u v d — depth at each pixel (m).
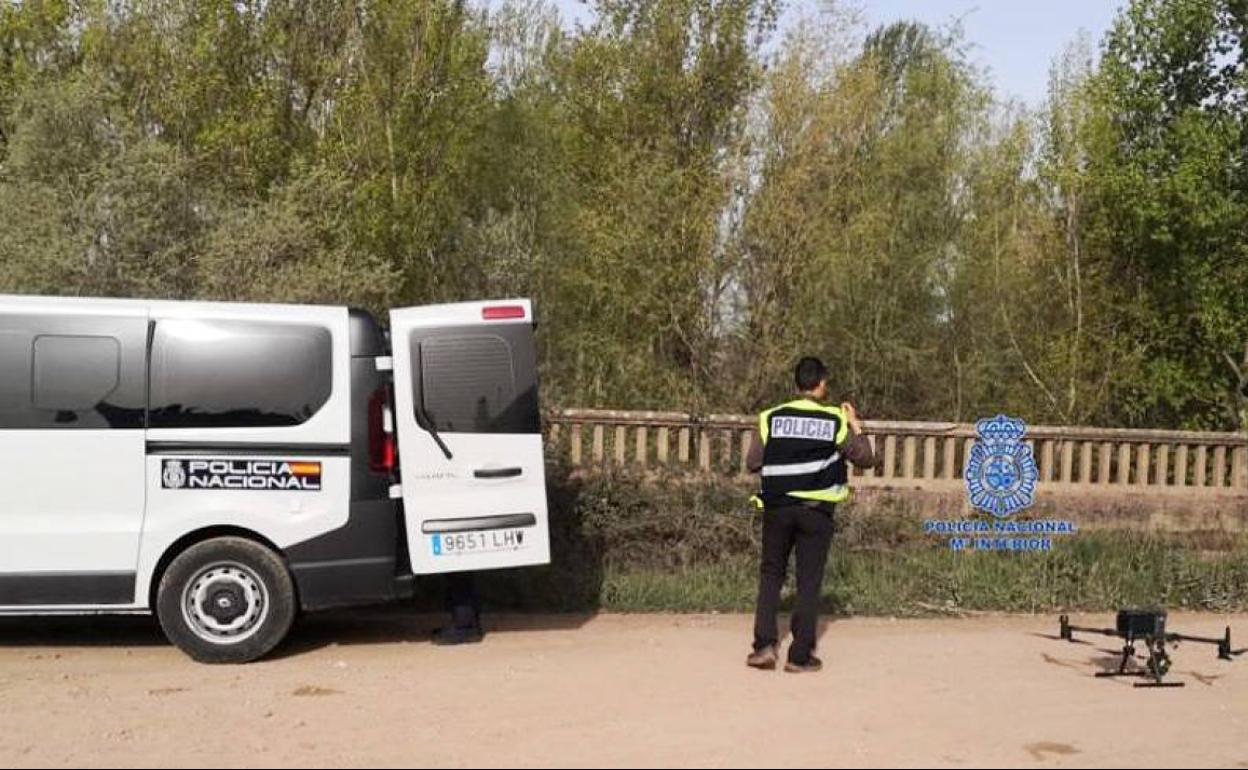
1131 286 16.36
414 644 8.20
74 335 7.42
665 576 9.95
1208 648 8.45
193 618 7.46
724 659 7.72
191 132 15.85
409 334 7.72
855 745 5.83
